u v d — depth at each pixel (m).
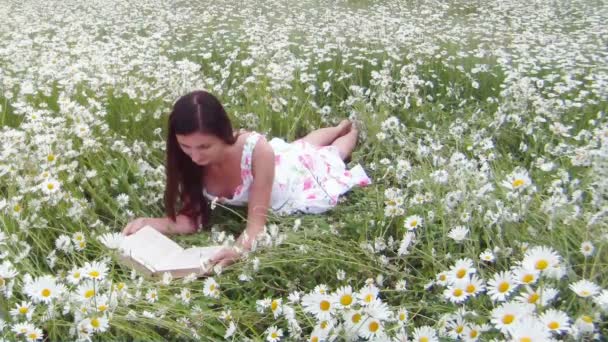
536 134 3.82
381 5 8.33
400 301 2.39
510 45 5.64
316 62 5.11
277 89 4.32
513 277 1.83
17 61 4.82
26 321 2.06
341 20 6.87
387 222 2.88
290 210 3.22
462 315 1.92
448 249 2.61
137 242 2.85
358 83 5.16
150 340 2.15
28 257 2.67
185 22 7.22
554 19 7.39
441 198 2.85
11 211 2.74
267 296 2.45
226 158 3.05
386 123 3.82
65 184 3.10
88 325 2.00
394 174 3.40
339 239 2.77
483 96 4.98
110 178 3.35
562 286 2.06
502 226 2.54
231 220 3.20
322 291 2.08
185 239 3.00
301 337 2.09
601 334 1.82
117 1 9.02
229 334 2.12
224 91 4.79
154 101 4.11
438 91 5.10
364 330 1.83
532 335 1.54
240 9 8.25
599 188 2.44
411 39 5.66
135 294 2.34
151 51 5.24
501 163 3.58
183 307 2.33
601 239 2.20
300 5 8.37
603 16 7.45
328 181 3.43
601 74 4.62
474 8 8.45
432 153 3.57
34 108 4.09
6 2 9.13
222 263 2.63
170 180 3.03
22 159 3.08
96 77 4.28
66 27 6.62
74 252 2.72
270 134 4.14
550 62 5.06
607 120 4.01
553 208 2.45
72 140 3.49
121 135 3.87
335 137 4.04
